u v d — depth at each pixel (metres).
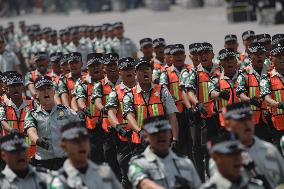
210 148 17.89
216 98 30.05
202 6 134.75
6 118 29.41
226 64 29.84
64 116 26.41
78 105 32.03
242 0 97.12
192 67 32.59
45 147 25.47
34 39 65.62
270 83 28.52
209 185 17.95
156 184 19.08
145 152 19.70
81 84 32.31
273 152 19.41
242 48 68.06
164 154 19.64
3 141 19.83
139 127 26.62
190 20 112.88
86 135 18.66
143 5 146.50
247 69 29.61
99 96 30.84
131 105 26.64
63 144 18.73
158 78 35.47
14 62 51.56
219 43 78.56
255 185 18.27
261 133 28.91
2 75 31.22
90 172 18.88
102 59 32.25
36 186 19.97
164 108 26.58
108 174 19.02
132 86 28.03
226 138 17.70
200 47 31.05
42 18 146.12
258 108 28.91
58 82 35.72
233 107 19.20
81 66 35.50
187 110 31.53
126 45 53.16
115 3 145.25
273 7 87.62
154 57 41.50
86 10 150.75
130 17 130.50
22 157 19.84
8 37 76.44
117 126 27.34
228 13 98.50
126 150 28.16
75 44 56.28
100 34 56.72
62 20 137.00
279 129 28.55
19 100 29.59
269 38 35.72
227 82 29.98
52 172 19.84
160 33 98.25
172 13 129.38
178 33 95.12
